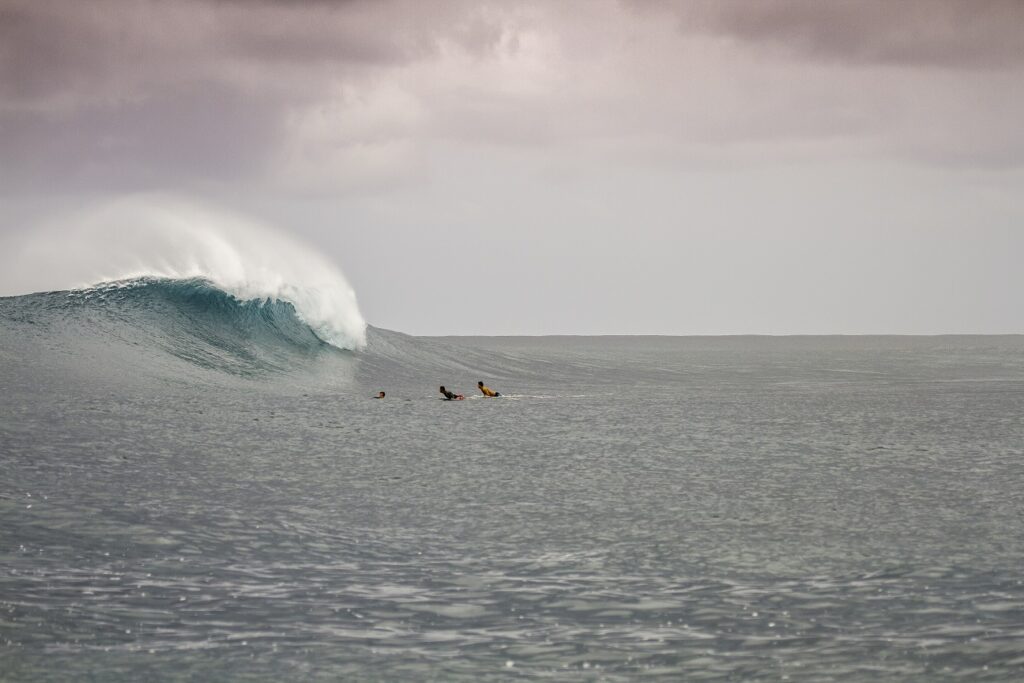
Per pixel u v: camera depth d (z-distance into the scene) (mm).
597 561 53594
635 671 36719
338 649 38656
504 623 42344
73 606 43094
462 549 56281
